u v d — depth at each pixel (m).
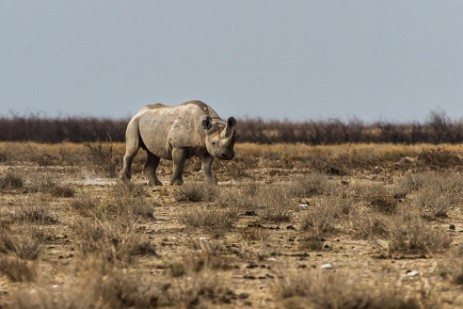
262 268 39.44
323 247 45.16
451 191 72.25
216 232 49.12
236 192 68.38
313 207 61.31
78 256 40.94
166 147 82.31
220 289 33.91
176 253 43.50
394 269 38.81
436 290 34.41
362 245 46.06
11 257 41.34
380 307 30.92
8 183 81.88
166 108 84.12
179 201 68.69
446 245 44.81
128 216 53.84
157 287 34.06
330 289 31.41
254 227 53.03
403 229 46.59
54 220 55.12
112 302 31.69
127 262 40.47
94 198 65.06
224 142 77.31
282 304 32.06
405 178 84.38
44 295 30.94
